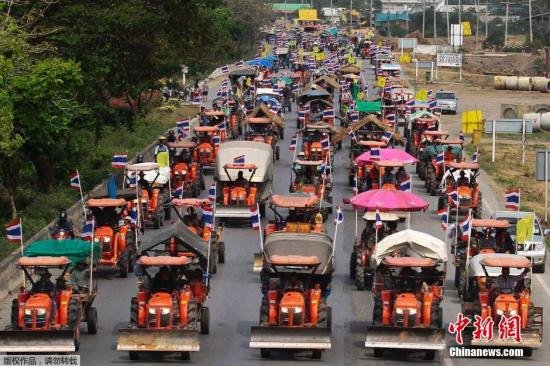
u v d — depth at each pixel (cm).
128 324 7050
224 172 10412
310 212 8975
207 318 6831
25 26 10894
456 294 7894
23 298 6366
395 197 8706
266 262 6800
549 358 6462
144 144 15338
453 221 10375
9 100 9306
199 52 15038
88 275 7000
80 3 11975
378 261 6969
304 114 16588
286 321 6278
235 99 17575
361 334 6881
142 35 12119
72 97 10800
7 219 9806
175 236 7275
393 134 13475
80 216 10544
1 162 10000
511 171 14175
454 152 12169
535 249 8525
